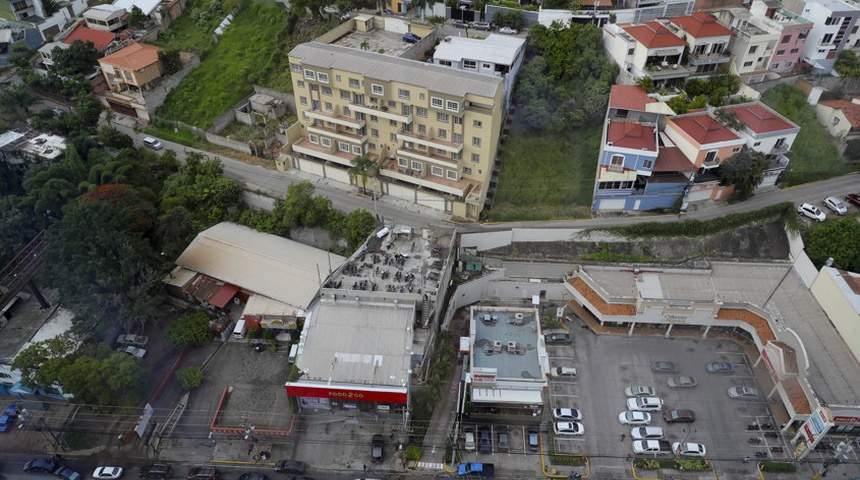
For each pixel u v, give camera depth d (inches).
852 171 3489.2
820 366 2588.6
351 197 3511.3
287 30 4362.7
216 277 3134.8
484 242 3218.5
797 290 2950.3
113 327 3038.9
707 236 3198.8
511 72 3526.1
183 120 4072.3
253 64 4264.3
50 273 2829.7
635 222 3233.3
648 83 3467.0
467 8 4188.0
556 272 3176.7
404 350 2605.8
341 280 2805.1
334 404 2645.2
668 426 2615.7
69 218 2881.4
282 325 2972.4
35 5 4788.4
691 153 3191.4
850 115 3464.6
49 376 2554.1
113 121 4143.7
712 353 2908.5
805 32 3604.8
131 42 4360.2
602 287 3038.9
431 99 3132.4
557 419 2628.0
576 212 3331.7
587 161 3452.3
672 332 3019.2
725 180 3255.4
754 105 3388.3
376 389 2474.2
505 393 2630.4
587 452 2529.5
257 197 3511.3
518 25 4008.4
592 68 3644.2
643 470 2461.9
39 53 4411.9
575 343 2977.4
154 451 2561.5
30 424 2674.7
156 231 3280.0
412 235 3075.8
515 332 2935.5
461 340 2842.0
